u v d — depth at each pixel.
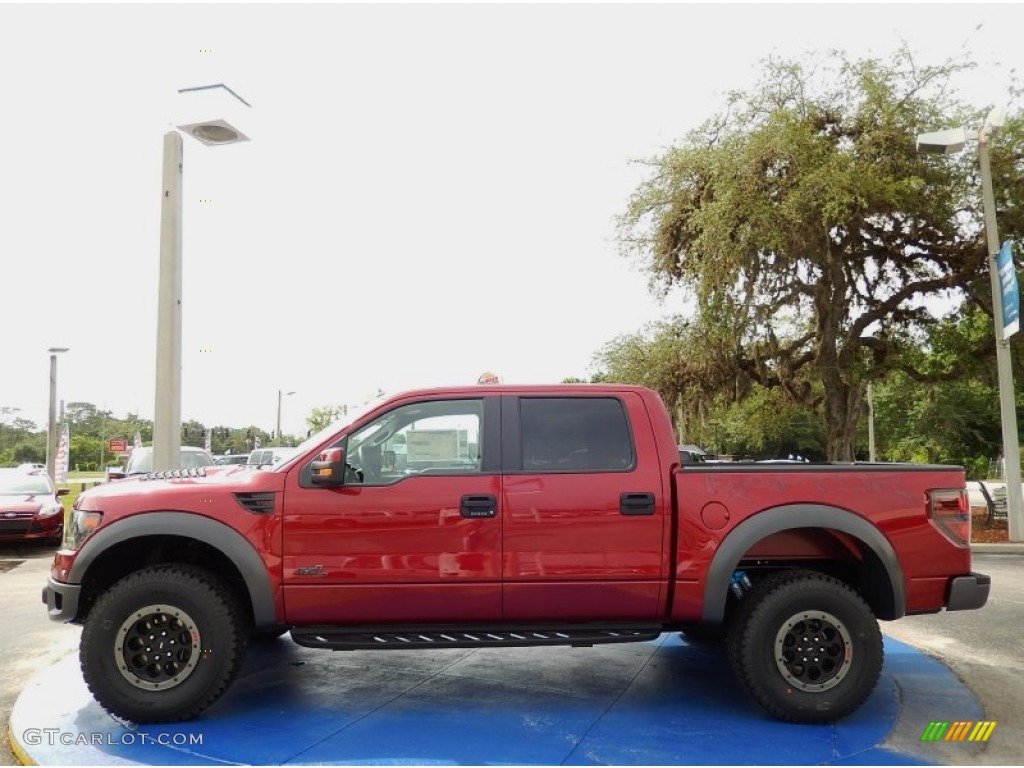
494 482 4.79
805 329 20.77
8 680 5.95
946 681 5.60
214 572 4.95
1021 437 42.91
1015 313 13.18
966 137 13.05
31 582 10.48
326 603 4.69
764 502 4.82
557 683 5.52
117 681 4.61
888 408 44.31
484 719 4.78
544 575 4.73
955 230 16.66
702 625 4.98
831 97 15.96
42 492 14.88
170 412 8.87
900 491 4.90
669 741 4.43
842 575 5.39
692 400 21.95
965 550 4.92
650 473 4.86
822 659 4.76
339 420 5.26
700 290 16.27
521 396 5.04
